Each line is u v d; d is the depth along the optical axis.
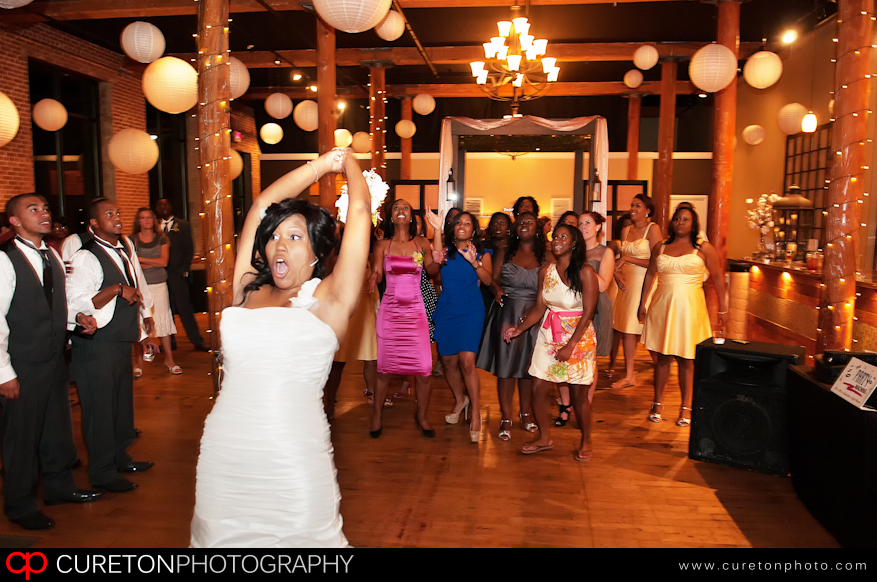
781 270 7.50
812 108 9.00
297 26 8.98
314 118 8.75
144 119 10.77
